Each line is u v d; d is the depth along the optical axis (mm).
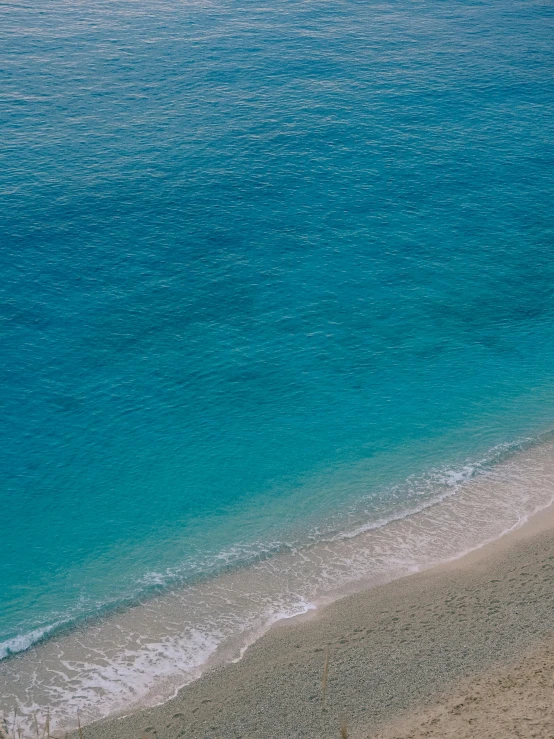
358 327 53000
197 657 30672
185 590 34594
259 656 30078
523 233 63875
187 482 41094
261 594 34094
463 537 37031
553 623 29188
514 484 40656
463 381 48562
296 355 50281
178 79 86938
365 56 96312
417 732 23891
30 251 58219
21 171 67375
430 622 30359
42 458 42125
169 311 53438
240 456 42844
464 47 101438
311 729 25078
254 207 65000
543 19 115125
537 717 23406
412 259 60125
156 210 63750
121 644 31625
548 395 47406
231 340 51219
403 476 41531
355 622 31344
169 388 47219
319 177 69625
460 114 82562
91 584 35125
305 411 46062
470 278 58344
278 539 37562
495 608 30703
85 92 82500
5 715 28219
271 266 58375
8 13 105625
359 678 27359
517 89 89312
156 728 26703
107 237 60281
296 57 94812
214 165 70250
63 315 52469
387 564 35531
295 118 79250
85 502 39688
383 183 69438
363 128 78188
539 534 36500
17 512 38938
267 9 113438
